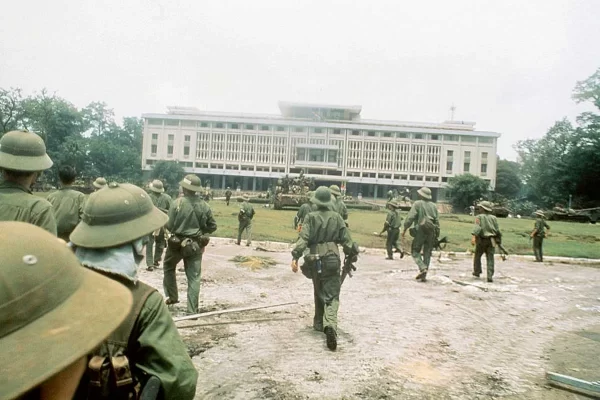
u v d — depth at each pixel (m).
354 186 96.00
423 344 5.77
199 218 6.18
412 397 4.15
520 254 17.73
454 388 4.41
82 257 2.05
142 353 1.77
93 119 106.25
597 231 31.02
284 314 6.84
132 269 2.07
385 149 93.44
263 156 93.31
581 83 70.56
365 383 4.42
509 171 102.81
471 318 7.29
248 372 4.55
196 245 6.06
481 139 92.81
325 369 4.73
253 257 12.47
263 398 3.97
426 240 10.45
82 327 1.15
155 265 10.18
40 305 1.10
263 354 5.08
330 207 5.77
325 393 4.14
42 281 1.12
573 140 71.81
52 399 1.14
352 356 5.17
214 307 7.09
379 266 12.88
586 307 8.49
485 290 9.77
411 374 4.72
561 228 33.06
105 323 1.20
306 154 93.38
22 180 3.60
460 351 5.58
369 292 9.02
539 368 5.06
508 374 4.84
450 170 93.12
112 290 1.33
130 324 1.77
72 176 5.27
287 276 10.10
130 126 112.88
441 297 8.80
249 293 8.22
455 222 36.22
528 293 9.70
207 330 5.85
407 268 12.66
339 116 98.88
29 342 1.06
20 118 64.75
